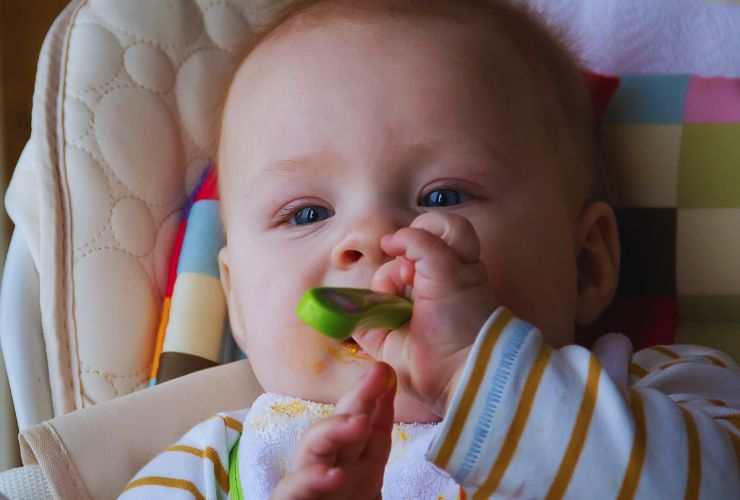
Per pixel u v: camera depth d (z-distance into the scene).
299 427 0.97
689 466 0.71
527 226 0.95
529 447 0.69
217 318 1.18
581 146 1.11
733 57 1.30
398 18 1.00
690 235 1.18
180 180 1.22
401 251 0.75
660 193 1.20
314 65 0.98
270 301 0.98
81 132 1.16
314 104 0.96
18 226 1.19
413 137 0.94
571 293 0.99
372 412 0.68
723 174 1.18
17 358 1.12
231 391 1.12
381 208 0.92
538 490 0.69
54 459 1.00
